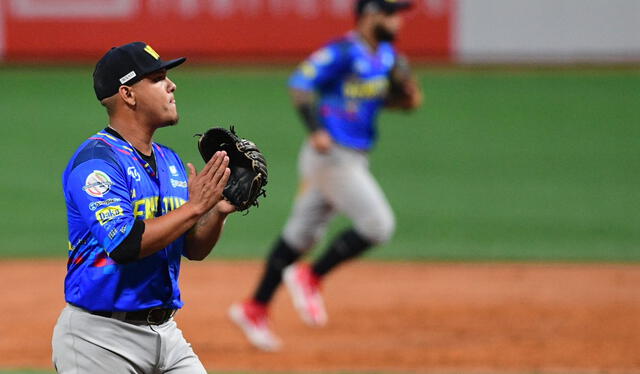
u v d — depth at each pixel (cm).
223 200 1455
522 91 7081
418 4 7538
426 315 3166
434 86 7219
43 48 7569
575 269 3769
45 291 3444
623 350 2769
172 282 1435
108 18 7494
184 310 3234
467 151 5847
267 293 2791
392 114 6694
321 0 7469
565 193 5003
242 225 4531
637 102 6769
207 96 6894
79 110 6550
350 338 2917
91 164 1345
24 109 6569
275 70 7538
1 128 6159
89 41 7538
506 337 2911
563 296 3384
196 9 7519
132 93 1398
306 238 2838
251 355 2748
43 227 4394
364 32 2838
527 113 6606
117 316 1396
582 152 5781
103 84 1402
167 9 7500
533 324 3052
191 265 3875
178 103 6712
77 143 5859
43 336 2898
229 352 2780
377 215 2816
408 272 3769
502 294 3419
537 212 4684
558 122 6397
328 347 2823
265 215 4688
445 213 4688
